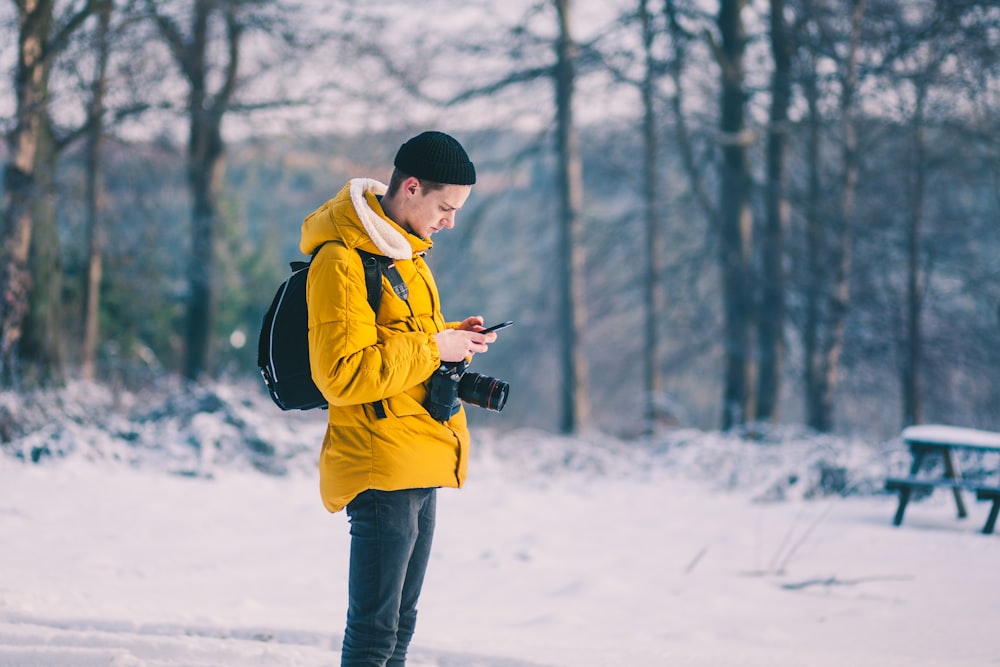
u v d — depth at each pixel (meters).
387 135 18.92
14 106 13.00
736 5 16.70
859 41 14.87
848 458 10.22
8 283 12.61
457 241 23.08
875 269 16.97
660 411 20.12
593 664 3.80
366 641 2.74
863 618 4.99
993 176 17.52
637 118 19.22
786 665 3.91
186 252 20.12
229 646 3.60
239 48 17.62
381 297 2.72
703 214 20.88
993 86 14.33
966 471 9.40
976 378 18.16
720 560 6.62
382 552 2.73
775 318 17.73
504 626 4.75
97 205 18.47
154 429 10.68
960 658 4.17
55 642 3.58
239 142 20.12
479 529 7.77
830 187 16.95
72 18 13.49
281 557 6.40
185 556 6.26
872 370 18.73
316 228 2.75
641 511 8.95
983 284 17.73
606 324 32.84
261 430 10.69
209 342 20.42
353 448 2.72
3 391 11.25
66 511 7.58
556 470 11.91
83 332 19.08
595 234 24.14
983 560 6.46
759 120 17.59
